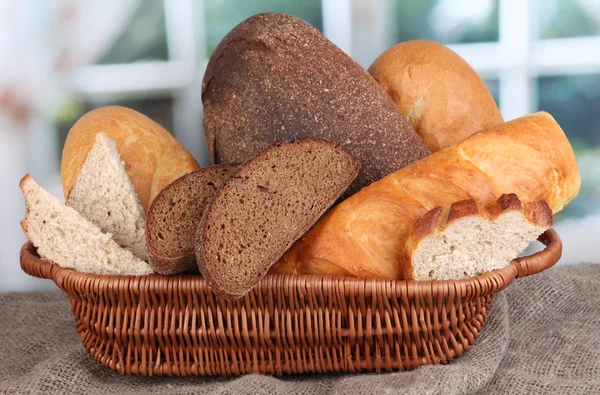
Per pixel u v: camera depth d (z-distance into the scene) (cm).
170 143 90
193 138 121
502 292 87
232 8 117
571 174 80
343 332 75
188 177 78
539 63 120
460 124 89
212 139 88
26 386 77
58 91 119
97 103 120
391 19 118
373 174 84
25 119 119
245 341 76
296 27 86
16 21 116
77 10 117
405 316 75
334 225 77
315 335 75
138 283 75
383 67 92
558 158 79
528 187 78
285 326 75
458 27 119
